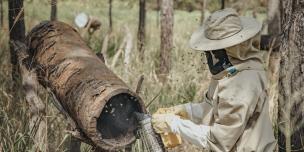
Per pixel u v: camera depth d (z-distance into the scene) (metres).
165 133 3.32
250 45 3.17
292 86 3.38
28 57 4.71
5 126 4.67
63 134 4.51
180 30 12.22
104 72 3.91
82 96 3.68
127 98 3.64
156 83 6.71
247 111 3.06
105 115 3.67
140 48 8.91
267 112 3.23
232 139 3.09
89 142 3.77
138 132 3.59
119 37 10.38
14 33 5.38
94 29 8.90
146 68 7.75
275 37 6.32
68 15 13.75
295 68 3.37
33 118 4.30
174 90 6.39
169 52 7.89
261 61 3.25
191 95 6.29
